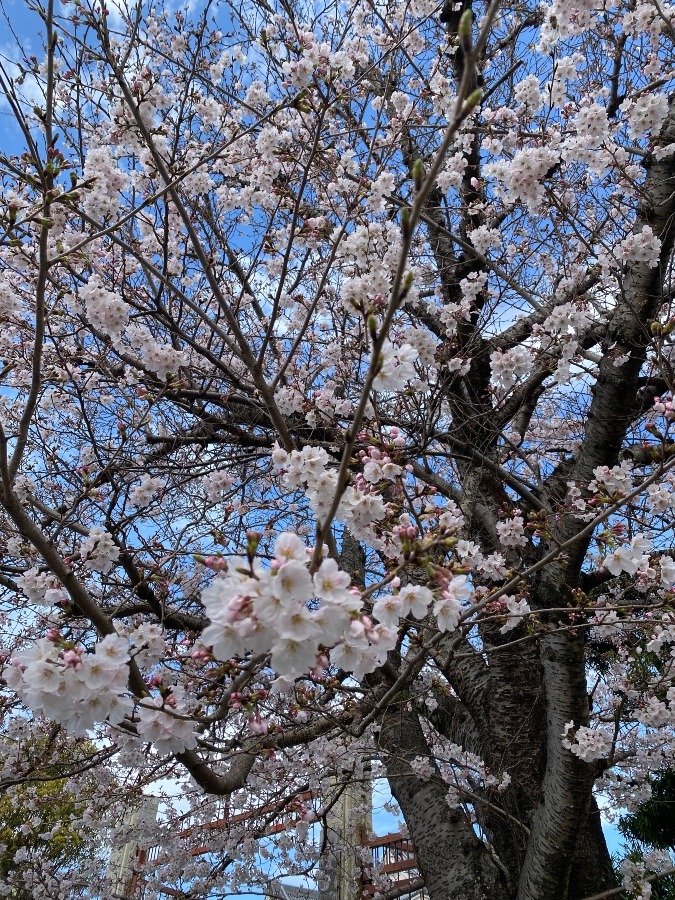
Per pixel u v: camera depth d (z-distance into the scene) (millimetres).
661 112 3529
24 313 4059
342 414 3799
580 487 3826
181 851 5215
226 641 1368
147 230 4312
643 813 6965
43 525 3865
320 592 1329
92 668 1580
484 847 3891
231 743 2260
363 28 4883
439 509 2207
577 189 4875
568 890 3594
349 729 3057
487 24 1137
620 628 3758
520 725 4047
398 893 5285
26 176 2219
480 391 5234
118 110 3271
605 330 4344
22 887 5621
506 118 4180
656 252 3617
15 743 4578
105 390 4836
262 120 2850
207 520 3945
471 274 4059
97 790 4953
